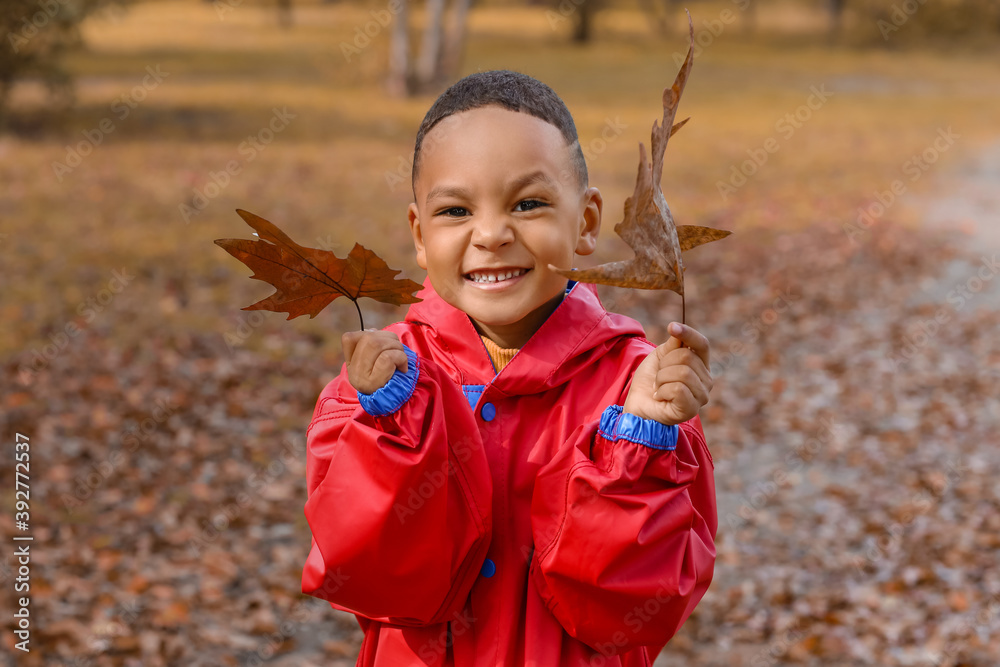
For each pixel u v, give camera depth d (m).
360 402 1.29
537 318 1.47
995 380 6.41
